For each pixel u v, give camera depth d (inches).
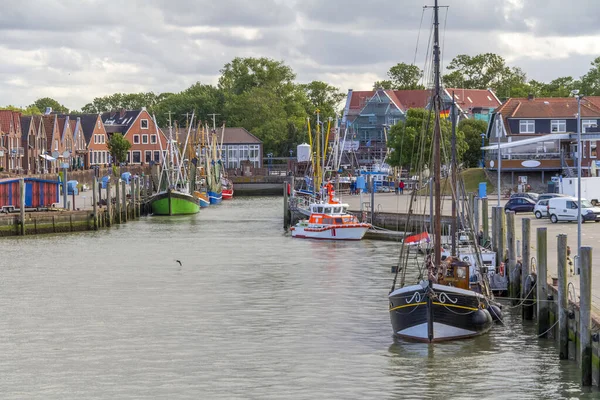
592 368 1732.3
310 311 2519.7
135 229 5054.1
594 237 3297.2
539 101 6441.9
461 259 2477.9
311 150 5457.7
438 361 1967.3
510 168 5821.9
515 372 1871.3
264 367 1959.9
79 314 2524.6
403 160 6761.8
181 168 7834.6
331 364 1969.7
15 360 2038.6
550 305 2117.4
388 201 5639.8
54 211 4948.3
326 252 3855.8
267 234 4709.6
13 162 7780.5
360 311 2506.2
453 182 2474.2
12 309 2600.9
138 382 1867.6
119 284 3019.2
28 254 3848.4
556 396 1716.3
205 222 5511.8
